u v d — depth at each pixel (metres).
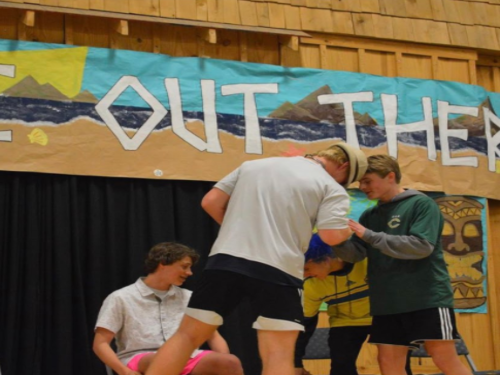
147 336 4.24
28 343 4.89
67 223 5.16
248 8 5.95
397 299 3.75
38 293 5.03
